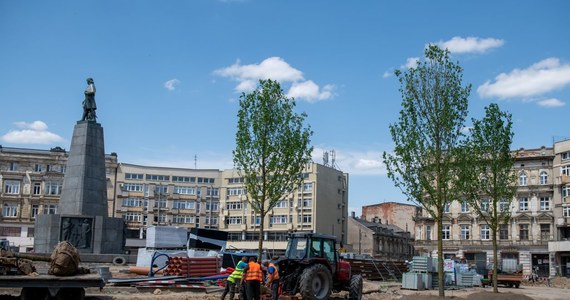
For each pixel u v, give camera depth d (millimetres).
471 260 76000
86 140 41125
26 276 16391
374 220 103250
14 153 88312
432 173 26594
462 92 27062
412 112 26875
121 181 96375
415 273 38281
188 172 100250
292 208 89688
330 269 22766
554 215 71375
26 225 87312
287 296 21531
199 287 26219
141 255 38781
